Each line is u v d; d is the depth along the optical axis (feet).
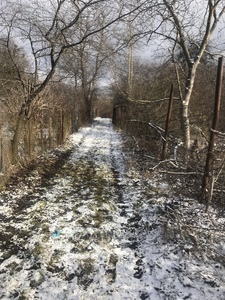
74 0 19.38
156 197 17.47
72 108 56.13
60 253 11.04
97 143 41.14
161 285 9.32
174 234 12.44
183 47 23.53
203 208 15.11
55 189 18.60
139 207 15.99
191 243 11.70
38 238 12.03
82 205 15.96
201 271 9.96
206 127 28.27
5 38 20.10
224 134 15.11
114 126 75.56
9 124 19.60
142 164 26.43
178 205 15.76
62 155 29.81
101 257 10.89
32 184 18.97
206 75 31.78
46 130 30.32
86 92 81.97
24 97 21.35
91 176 22.45
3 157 17.70
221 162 15.98
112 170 24.88
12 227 12.93
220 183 15.85
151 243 11.97
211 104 29.68
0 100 21.02
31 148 23.88
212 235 12.09
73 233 12.66
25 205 15.49
